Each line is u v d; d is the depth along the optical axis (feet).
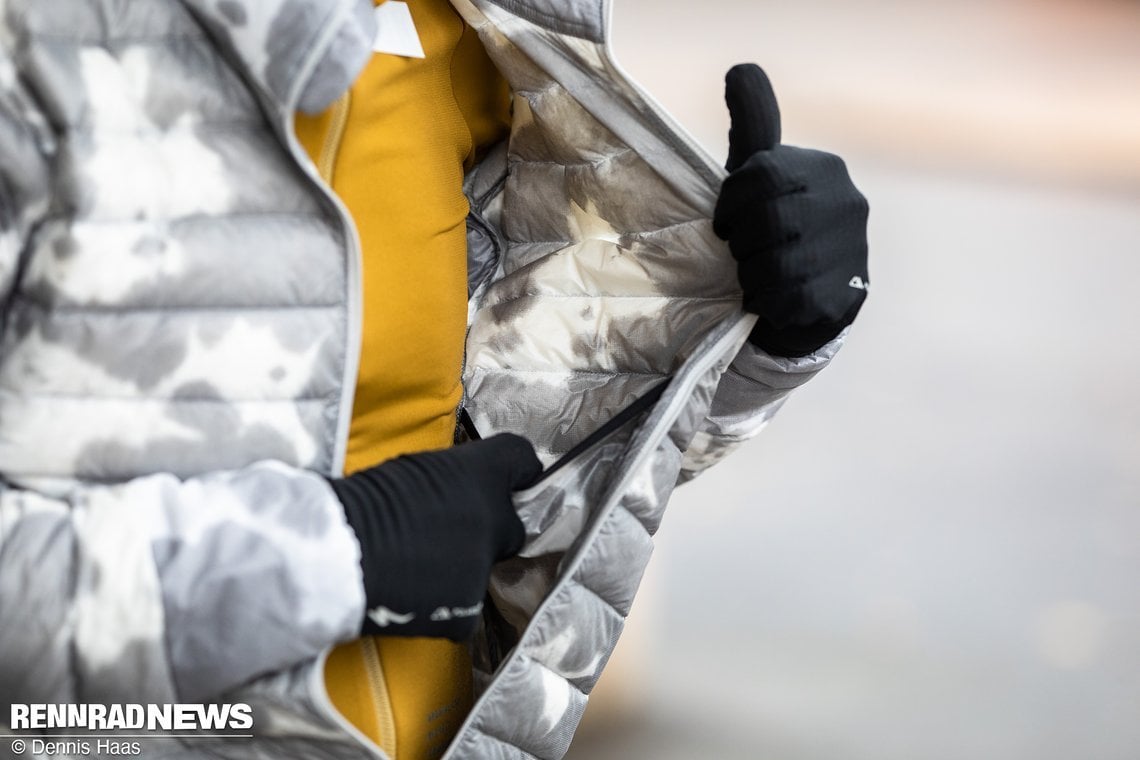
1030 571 10.95
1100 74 19.89
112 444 6.44
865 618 10.22
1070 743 9.37
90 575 6.32
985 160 17.21
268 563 6.34
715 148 15.55
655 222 6.99
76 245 6.37
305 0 6.38
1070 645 10.20
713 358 6.83
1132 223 16.24
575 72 6.89
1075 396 13.11
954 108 18.20
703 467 7.35
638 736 9.06
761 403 7.18
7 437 6.41
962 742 9.24
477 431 7.20
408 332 6.76
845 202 6.78
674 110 16.33
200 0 6.39
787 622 10.09
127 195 6.40
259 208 6.51
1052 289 14.78
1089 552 11.23
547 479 6.86
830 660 9.79
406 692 6.75
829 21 19.84
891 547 10.96
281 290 6.51
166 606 6.32
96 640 6.32
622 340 7.07
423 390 6.86
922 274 14.78
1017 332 13.94
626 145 6.97
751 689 9.48
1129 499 11.85
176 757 6.49
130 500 6.36
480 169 7.34
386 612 6.41
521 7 6.83
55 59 6.34
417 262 6.77
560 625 6.83
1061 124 18.29
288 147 6.44
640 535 6.90
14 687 6.34
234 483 6.42
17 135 6.33
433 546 6.45
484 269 7.35
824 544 10.91
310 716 6.44
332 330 6.55
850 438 12.20
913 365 13.32
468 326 7.29
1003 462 12.10
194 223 6.46
